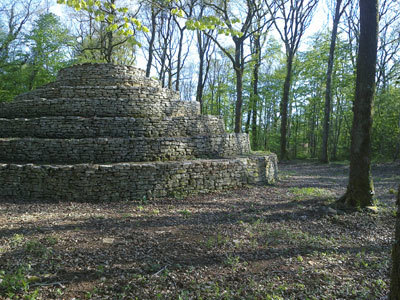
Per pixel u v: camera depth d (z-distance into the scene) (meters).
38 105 11.62
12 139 10.06
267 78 30.77
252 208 7.88
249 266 4.32
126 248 4.86
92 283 3.66
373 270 4.25
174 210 7.66
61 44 23.64
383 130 23.22
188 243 5.18
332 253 4.90
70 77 13.43
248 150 14.20
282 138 25.39
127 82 13.25
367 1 7.03
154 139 10.20
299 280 3.89
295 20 23.23
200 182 9.75
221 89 31.95
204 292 3.52
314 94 29.88
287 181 13.46
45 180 8.61
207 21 6.12
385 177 14.70
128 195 8.67
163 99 12.70
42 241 4.98
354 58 24.47
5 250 4.53
